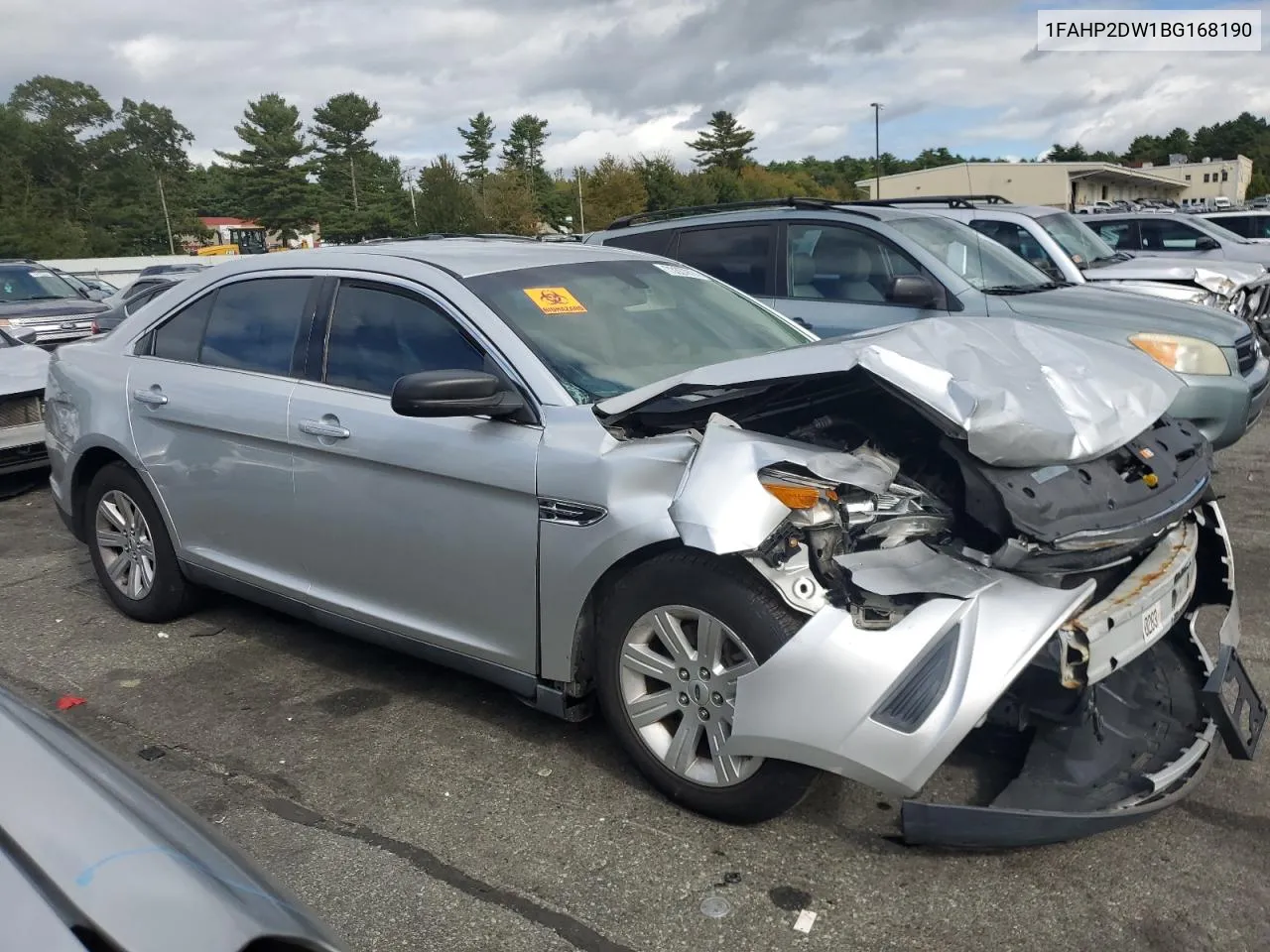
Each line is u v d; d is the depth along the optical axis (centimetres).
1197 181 8356
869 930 262
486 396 319
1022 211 953
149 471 451
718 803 299
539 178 9312
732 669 288
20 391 728
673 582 295
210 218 11194
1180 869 283
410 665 433
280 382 400
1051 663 267
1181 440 341
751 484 271
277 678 423
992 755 335
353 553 378
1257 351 688
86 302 1353
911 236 670
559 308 370
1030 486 282
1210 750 306
